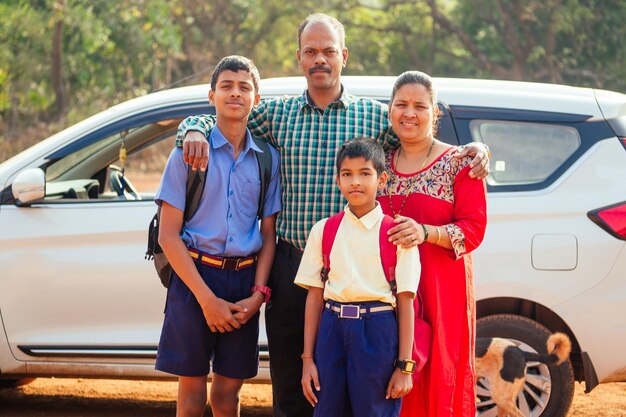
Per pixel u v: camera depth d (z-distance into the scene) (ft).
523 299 15.64
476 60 83.41
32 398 18.98
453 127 16.07
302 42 12.85
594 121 15.94
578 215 15.51
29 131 74.64
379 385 11.29
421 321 11.87
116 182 17.30
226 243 12.35
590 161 15.75
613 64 77.36
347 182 11.40
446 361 11.98
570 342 15.42
